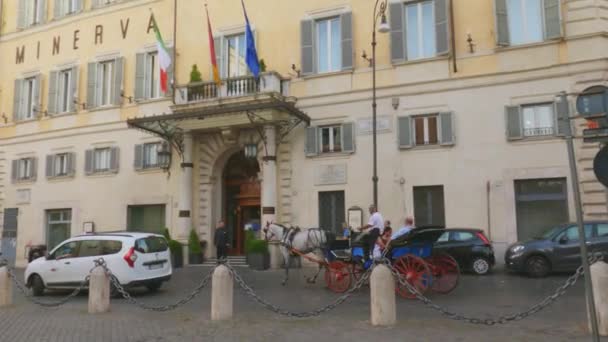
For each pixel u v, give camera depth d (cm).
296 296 1260
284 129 2077
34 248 2491
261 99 1998
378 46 1998
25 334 898
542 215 1731
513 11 1834
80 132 2550
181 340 821
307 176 2042
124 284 1330
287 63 2145
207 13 2122
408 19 1986
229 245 2255
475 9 1873
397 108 1938
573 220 1666
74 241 1438
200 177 2238
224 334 852
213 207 2239
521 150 1753
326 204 2022
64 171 2603
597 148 1650
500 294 1211
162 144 2316
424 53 1953
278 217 2058
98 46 2573
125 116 2448
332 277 1345
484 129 1811
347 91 2020
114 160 2436
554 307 1030
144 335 862
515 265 1533
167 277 1445
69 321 1006
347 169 1981
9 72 2848
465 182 1812
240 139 2175
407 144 1898
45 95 2716
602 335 775
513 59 1795
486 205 1778
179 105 2114
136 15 2497
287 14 2172
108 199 2433
